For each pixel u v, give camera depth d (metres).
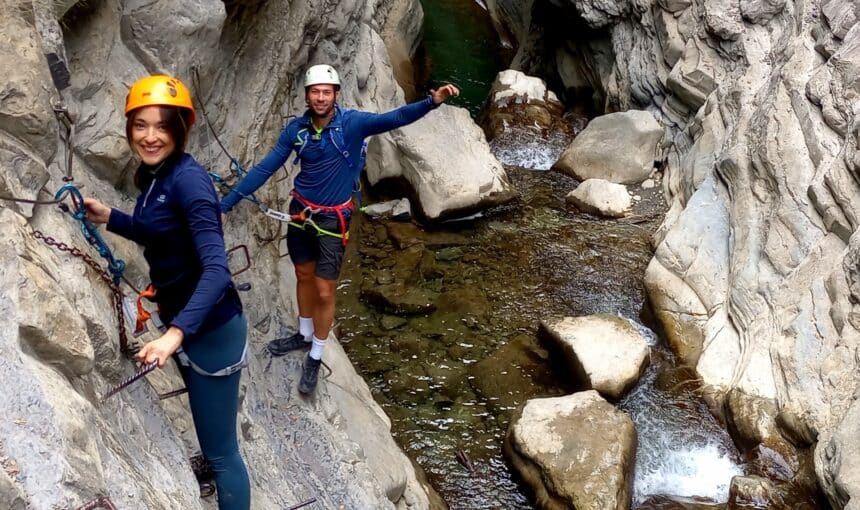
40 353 2.74
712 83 10.90
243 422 4.50
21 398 2.46
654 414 7.19
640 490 6.44
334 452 5.18
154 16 4.84
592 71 14.88
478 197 10.08
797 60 8.90
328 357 6.46
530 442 6.44
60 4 3.83
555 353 7.76
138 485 2.82
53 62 3.65
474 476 6.52
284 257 7.05
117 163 4.39
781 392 6.86
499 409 7.20
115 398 3.19
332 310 5.14
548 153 12.64
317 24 8.33
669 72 11.92
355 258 9.07
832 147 7.78
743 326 7.68
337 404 5.91
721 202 8.96
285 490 4.47
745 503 6.12
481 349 7.87
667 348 8.02
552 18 15.49
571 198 10.84
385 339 7.89
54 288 2.87
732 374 7.45
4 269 2.71
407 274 8.82
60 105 3.42
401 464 5.97
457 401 7.25
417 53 17.42
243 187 4.64
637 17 12.99
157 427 3.51
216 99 6.11
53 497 2.32
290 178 7.88
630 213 10.60
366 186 10.44
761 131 8.60
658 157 11.71
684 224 8.95
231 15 6.23
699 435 6.97
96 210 2.97
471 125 11.23
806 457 6.37
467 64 17.44
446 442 6.83
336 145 4.59
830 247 7.21
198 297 2.58
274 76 7.31
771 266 7.71
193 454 3.82
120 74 4.62
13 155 3.12
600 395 7.16
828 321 6.83
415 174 10.02
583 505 5.91
